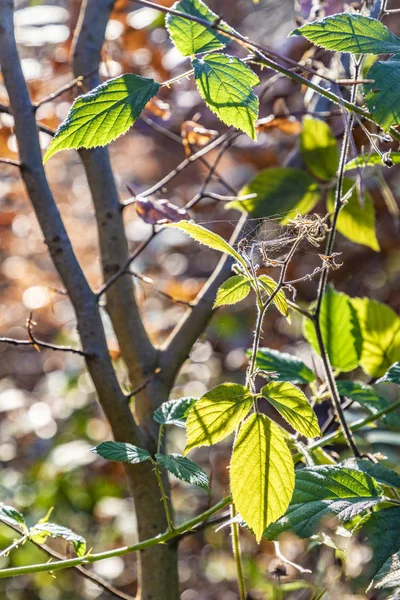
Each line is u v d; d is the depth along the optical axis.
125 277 1.52
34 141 1.45
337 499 1.24
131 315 1.51
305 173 1.52
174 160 3.75
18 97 1.45
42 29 2.27
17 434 3.06
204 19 1.27
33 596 2.52
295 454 1.38
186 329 1.51
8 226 3.56
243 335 3.30
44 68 2.37
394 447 1.92
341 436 1.39
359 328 1.44
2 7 1.45
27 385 3.57
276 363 1.43
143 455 1.29
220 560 2.65
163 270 3.67
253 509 1.21
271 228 1.51
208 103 1.22
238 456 1.21
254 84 1.22
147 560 1.45
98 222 1.53
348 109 1.25
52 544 2.65
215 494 2.76
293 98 2.33
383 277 3.20
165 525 1.45
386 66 1.22
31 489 2.78
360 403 1.41
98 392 1.44
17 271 3.57
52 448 2.99
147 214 1.44
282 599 1.45
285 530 1.23
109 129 1.21
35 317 3.52
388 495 1.34
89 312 1.44
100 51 1.54
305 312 1.35
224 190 3.32
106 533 2.73
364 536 1.24
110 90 1.22
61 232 1.45
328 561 1.37
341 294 1.45
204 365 3.31
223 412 1.21
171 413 1.33
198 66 1.22
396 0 2.53
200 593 2.53
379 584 1.20
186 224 1.20
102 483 2.85
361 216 1.51
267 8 3.99
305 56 1.63
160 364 1.51
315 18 1.58
